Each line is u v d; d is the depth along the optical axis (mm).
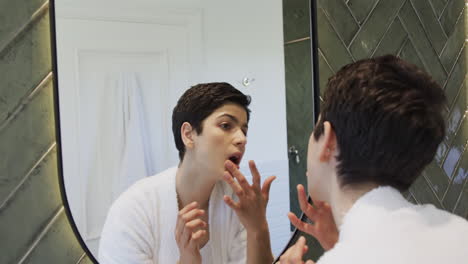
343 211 582
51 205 729
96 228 764
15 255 700
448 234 506
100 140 766
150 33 813
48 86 716
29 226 710
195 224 868
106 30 766
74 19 731
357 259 486
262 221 958
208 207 885
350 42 1084
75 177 741
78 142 743
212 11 887
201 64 872
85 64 746
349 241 518
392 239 495
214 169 890
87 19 744
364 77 538
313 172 625
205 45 877
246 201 937
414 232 503
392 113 513
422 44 1241
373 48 1131
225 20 903
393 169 549
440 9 1288
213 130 884
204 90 875
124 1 785
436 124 532
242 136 923
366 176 563
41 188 718
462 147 1382
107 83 768
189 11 859
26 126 700
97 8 754
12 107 688
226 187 908
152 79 819
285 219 991
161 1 827
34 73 704
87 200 754
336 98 560
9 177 689
